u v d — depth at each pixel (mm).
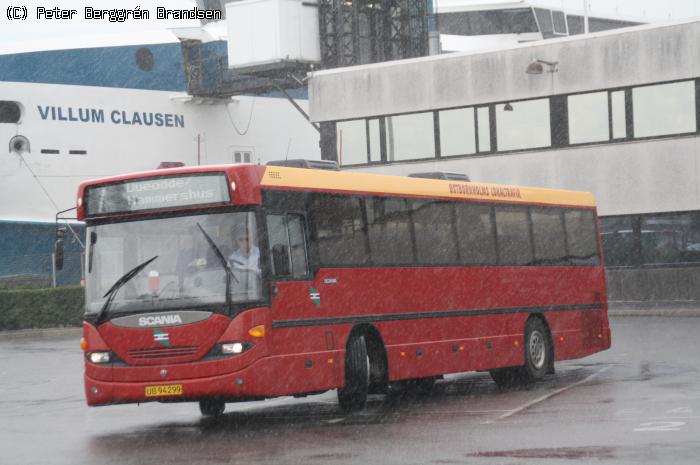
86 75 53188
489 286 20422
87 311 15523
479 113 44688
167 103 56500
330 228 16828
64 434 15516
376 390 17719
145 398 15086
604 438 12531
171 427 16062
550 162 43438
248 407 18859
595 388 18797
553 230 22703
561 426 13836
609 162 42469
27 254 51781
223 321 15000
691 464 10547
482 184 20891
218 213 15438
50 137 51906
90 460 12664
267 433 14703
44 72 51844
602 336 23922
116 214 15672
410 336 18250
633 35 41875
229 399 15453
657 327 33062
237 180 15359
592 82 42594
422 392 20328
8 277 50281
